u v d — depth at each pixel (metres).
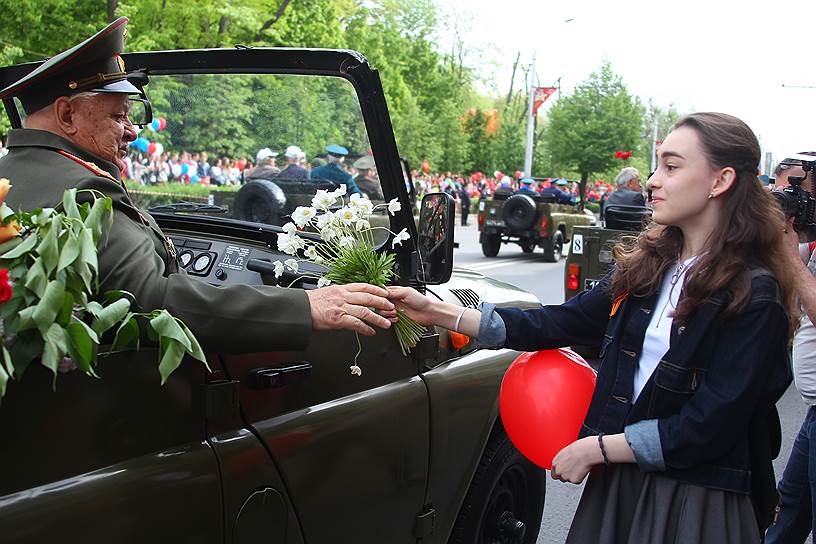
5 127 11.29
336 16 23.09
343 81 2.58
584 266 7.97
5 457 1.53
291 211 2.87
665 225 1.96
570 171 44.53
